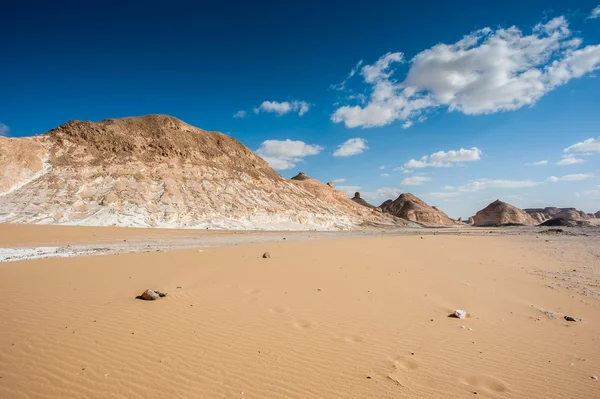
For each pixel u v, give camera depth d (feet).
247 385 15.25
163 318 23.49
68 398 13.99
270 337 20.81
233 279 36.47
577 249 84.33
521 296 33.37
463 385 15.96
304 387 15.25
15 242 83.92
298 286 34.32
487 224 479.41
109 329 21.27
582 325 25.09
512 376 17.07
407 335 22.02
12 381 15.14
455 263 53.67
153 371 16.25
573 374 17.51
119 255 54.29
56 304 26.18
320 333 21.79
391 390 15.21
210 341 19.89
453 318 25.85
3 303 26.11
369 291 33.14
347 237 137.39
